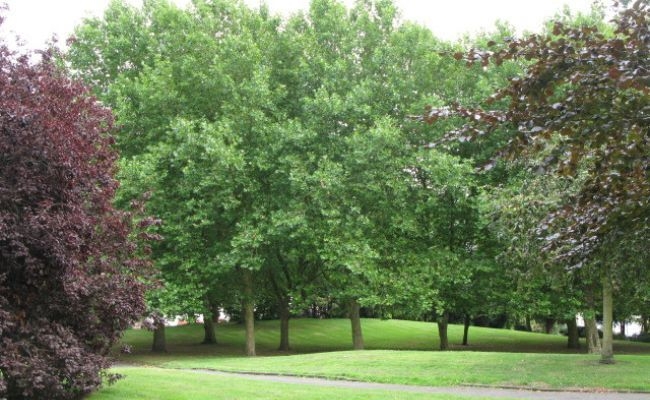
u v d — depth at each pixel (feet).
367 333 126.31
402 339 119.34
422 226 81.35
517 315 88.69
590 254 22.86
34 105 29.12
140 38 85.05
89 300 31.45
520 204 52.06
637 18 17.78
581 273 44.88
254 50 79.46
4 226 24.86
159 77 76.95
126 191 69.92
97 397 33.14
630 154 18.47
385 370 54.39
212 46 80.74
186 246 75.00
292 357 67.00
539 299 80.12
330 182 71.26
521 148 19.19
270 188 78.69
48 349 28.25
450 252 79.25
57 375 28.37
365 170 75.31
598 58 17.37
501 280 81.20
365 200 78.13
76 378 29.04
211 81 77.92
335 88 80.12
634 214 20.59
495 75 79.10
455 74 84.94
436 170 72.74
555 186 49.57
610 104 18.16
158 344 89.92
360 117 77.82
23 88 29.73
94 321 31.81
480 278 83.20
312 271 88.43
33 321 28.60
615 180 19.53
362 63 85.05
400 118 81.61
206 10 85.35
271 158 76.07
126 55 86.02
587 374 50.44
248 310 82.58
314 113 76.18
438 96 81.30
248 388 39.99
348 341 114.73
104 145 34.83
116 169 36.40
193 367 61.21
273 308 144.05
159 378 42.93
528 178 55.52
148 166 71.51
